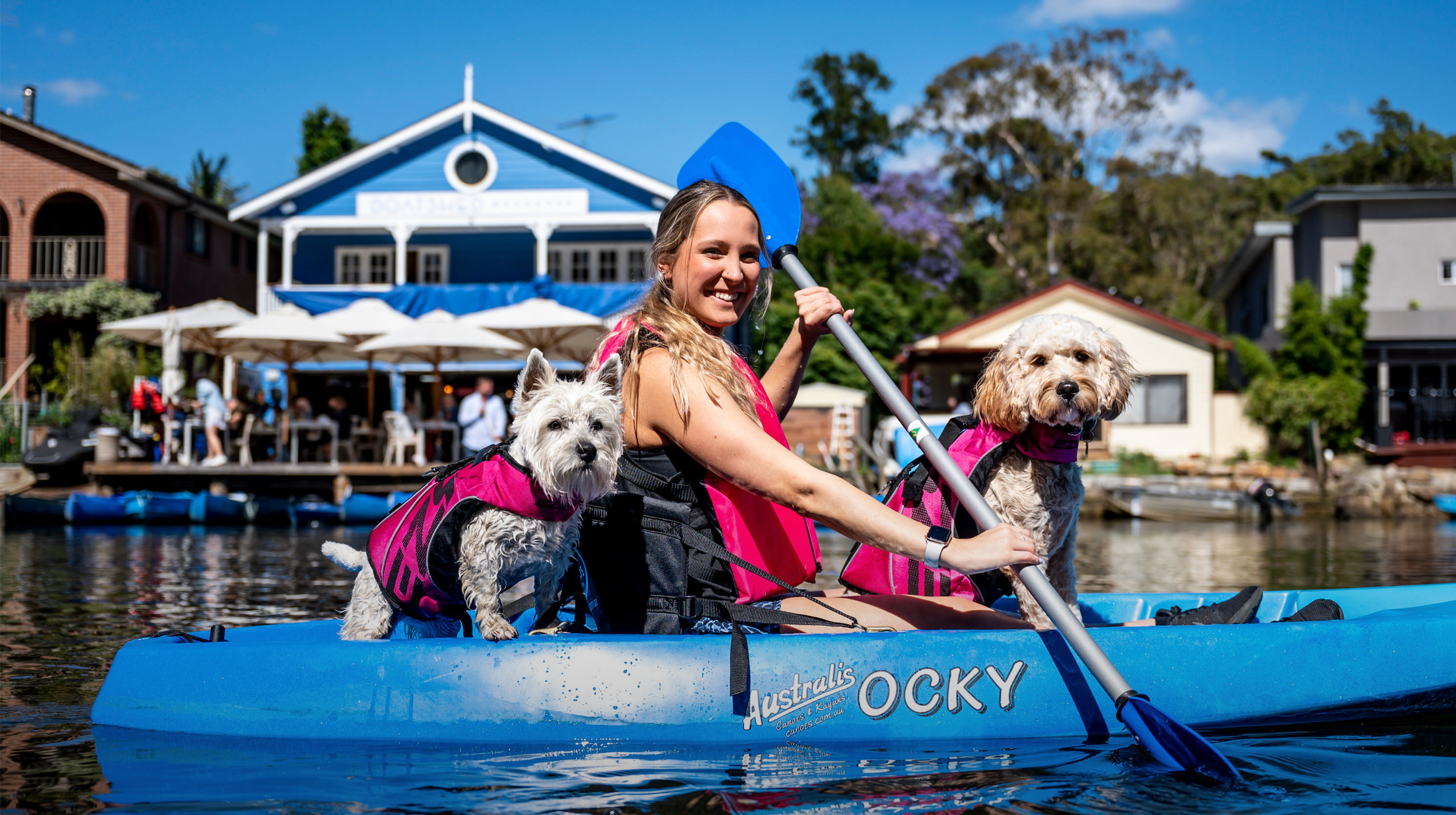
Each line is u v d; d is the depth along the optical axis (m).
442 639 2.96
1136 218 42.84
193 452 17.73
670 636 2.92
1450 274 24.23
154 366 21.30
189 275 25.41
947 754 2.77
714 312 3.04
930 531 2.62
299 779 2.53
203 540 11.32
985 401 3.46
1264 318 28.53
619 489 3.02
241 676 2.99
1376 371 24.59
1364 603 4.13
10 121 22.86
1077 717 2.95
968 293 41.34
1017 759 2.72
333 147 37.34
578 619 3.39
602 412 2.83
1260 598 3.45
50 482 16.98
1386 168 42.88
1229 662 3.04
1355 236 24.70
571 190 20.83
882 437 20.19
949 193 43.34
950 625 3.29
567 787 2.46
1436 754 2.77
